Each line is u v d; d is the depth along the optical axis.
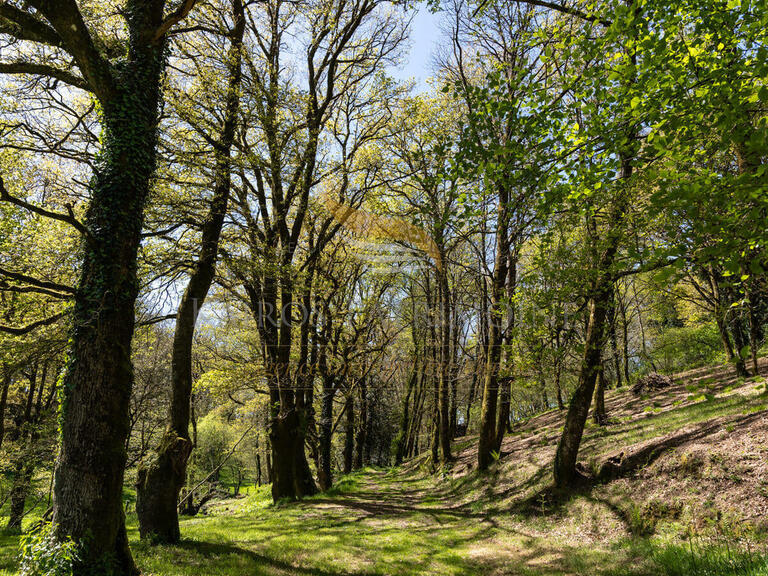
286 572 8.25
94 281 7.40
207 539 10.66
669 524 8.81
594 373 12.39
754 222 5.26
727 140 5.34
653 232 10.03
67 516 6.71
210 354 22.28
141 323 12.38
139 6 8.51
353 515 14.86
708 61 5.97
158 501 9.93
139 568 7.58
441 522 13.52
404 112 18.81
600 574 7.71
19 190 14.93
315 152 16.48
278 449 18.48
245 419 32.53
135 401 24.84
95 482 6.83
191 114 12.50
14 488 19.44
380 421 43.16
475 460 19.39
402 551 10.48
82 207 12.87
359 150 20.75
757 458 8.56
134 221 7.93
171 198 12.08
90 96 14.16
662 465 10.35
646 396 18.83
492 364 16.80
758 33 5.79
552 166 7.11
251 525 13.41
